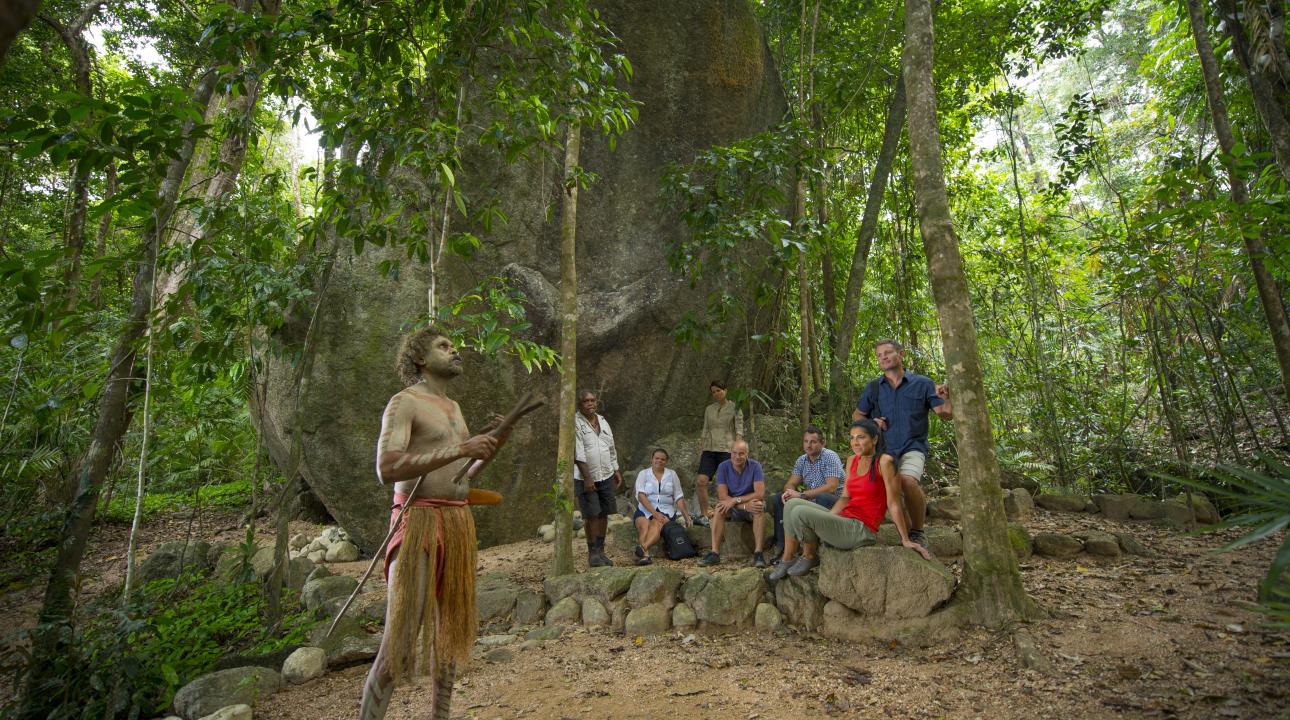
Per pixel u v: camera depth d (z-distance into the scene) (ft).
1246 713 8.36
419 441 8.80
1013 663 10.57
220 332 15.81
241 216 15.90
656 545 18.80
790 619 13.20
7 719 11.43
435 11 14.47
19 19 2.18
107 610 13.00
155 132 11.48
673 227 26.21
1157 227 18.08
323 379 21.35
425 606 8.54
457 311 15.15
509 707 10.59
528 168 23.98
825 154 23.48
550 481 23.66
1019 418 27.35
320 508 28.40
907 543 12.76
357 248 15.24
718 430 20.89
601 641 13.11
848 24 28.43
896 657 11.39
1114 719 8.64
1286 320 14.92
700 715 9.79
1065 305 29.01
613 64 25.26
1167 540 16.87
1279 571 5.56
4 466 19.40
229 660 13.10
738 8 27.20
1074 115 25.95
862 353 30.32
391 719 10.59
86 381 14.40
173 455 22.12
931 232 12.96
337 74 15.57
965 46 27.68
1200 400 20.65
